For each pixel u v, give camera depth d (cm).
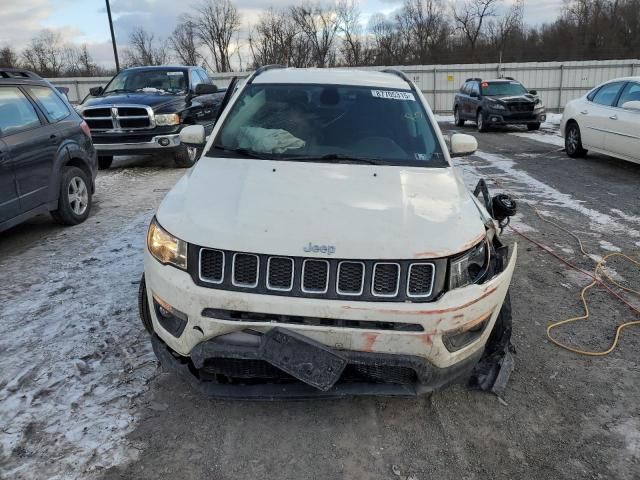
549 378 318
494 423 277
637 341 362
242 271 242
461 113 2002
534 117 1723
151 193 800
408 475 240
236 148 349
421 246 243
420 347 241
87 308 387
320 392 253
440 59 4641
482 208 326
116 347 333
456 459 251
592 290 445
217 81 2764
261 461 245
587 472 244
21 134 530
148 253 272
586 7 4916
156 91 1045
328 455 251
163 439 257
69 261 491
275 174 304
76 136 622
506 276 275
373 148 348
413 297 239
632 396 301
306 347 237
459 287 248
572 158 1113
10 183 506
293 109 378
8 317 374
